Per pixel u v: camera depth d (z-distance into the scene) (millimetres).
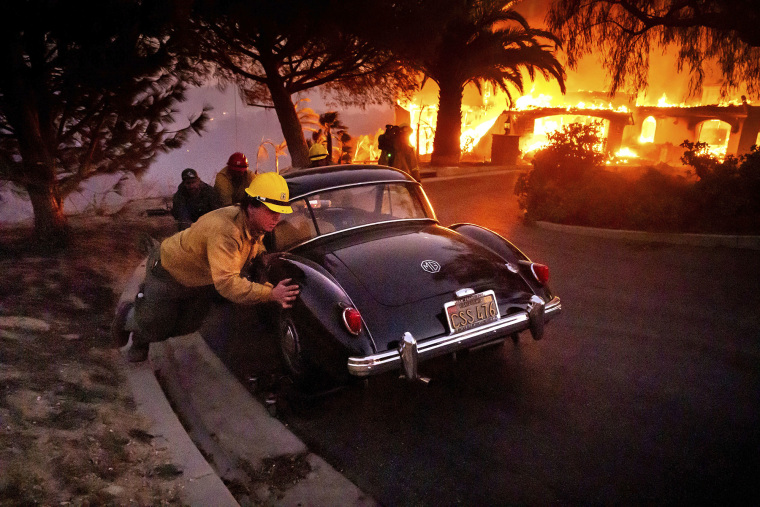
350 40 11836
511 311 3670
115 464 2695
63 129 7098
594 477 2893
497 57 17750
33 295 4918
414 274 3635
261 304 4508
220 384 3973
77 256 6406
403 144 9367
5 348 3645
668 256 6809
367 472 3025
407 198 4777
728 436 3191
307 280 3543
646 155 23016
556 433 3307
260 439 3297
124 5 5355
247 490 2844
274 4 9508
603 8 10266
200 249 3133
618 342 4516
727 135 23203
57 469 2516
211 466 2949
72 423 2938
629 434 3258
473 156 25656
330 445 3289
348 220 4469
